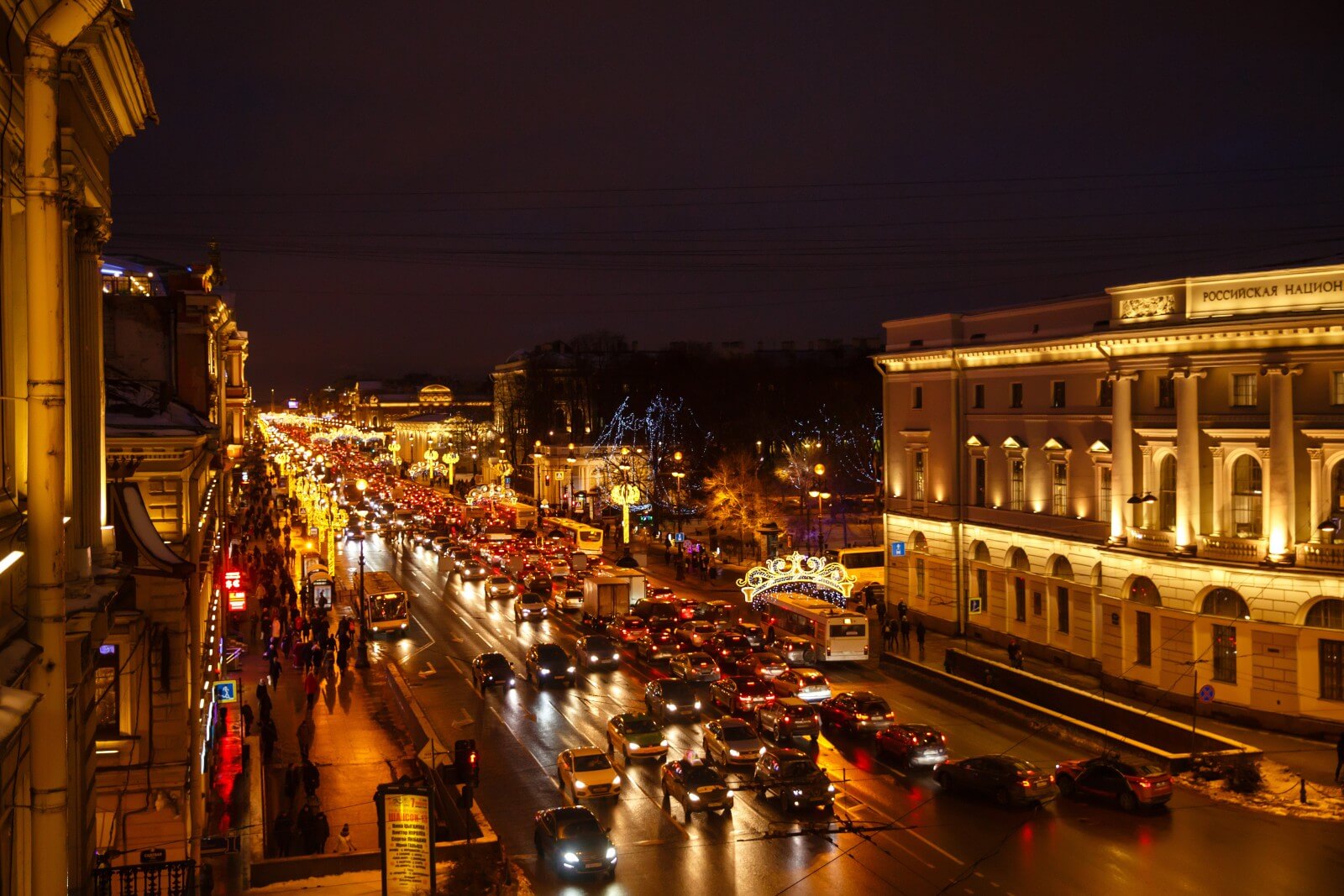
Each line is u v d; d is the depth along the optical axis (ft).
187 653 85.66
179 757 84.33
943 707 142.72
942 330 191.83
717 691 147.02
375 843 95.30
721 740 115.65
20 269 39.63
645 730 120.57
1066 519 163.43
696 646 175.01
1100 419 156.46
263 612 189.98
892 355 203.10
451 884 77.20
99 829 75.92
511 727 133.39
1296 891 80.48
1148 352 145.59
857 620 169.07
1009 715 135.64
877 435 366.02
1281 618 128.06
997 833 94.43
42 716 35.83
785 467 357.61
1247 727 130.41
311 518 307.99
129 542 83.46
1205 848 90.02
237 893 79.82
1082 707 130.52
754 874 85.61
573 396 472.03
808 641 172.35
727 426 381.81
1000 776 102.06
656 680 142.72
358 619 202.08
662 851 91.35
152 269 180.75
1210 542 136.05
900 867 86.48
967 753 120.47
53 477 35.94
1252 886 81.51
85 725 50.31
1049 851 89.66
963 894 80.48
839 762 119.24
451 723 135.44
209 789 104.99
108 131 50.85
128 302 111.96
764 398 411.75
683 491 364.58
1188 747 115.14
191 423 89.66
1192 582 137.39
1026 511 173.88
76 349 47.24
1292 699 127.24
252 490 394.32
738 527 298.35
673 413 404.77
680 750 124.88
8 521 35.12
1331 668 124.98
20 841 35.47
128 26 44.52
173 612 84.94
